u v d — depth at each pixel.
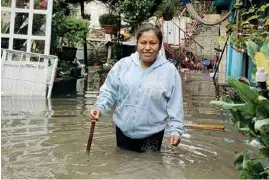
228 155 5.41
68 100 10.50
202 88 15.70
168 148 5.59
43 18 11.61
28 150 5.29
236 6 11.26
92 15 30.52
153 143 5.31
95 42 28.58
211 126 7.40
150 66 5.18
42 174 4.38
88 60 27.77
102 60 27.56
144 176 4.40
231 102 4.27
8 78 10.37
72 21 14.70
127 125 5.21
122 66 5.29
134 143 5.31
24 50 11.65
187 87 16.09
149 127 5.20
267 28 8.84
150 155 5.20
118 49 24.22
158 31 5.11
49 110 8.69
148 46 5.06
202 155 5.36
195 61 29.45
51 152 5.21
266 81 4.40
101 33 28.75
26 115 7.92
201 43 30.45
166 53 28.61
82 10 21.59
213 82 18.69
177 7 16.12
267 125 3.78
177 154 5.32
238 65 16.12
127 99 5.19
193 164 4.91
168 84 5.14
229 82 3.90
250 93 3.83
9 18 11.23
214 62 27.30
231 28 10.66
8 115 7.82
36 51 11.67
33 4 10.72
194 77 21.66
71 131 6.52
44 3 10.80
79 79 17.16
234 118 4.15
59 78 13.12
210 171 4.67
